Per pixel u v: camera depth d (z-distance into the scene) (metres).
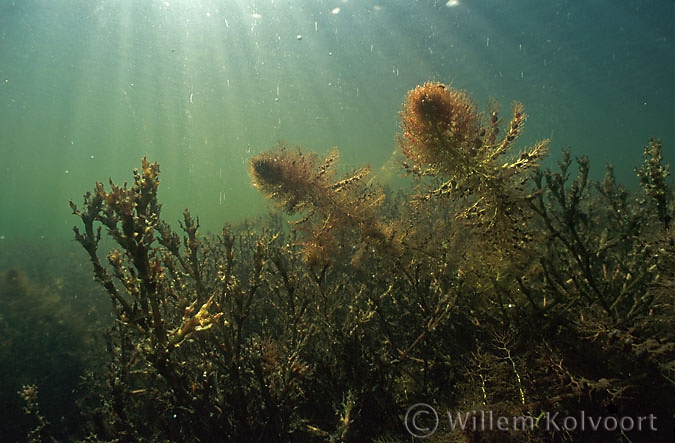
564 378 2.06
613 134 71.25
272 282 3.82
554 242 2.86
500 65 24.41
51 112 29.59
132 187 2.13
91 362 4.54
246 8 15.34
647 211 3.08
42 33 17.16
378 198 2.97
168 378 2.01
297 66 22.53
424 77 25.66
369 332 3.31
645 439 1.88
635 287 2.40
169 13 15.68
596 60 24.48
